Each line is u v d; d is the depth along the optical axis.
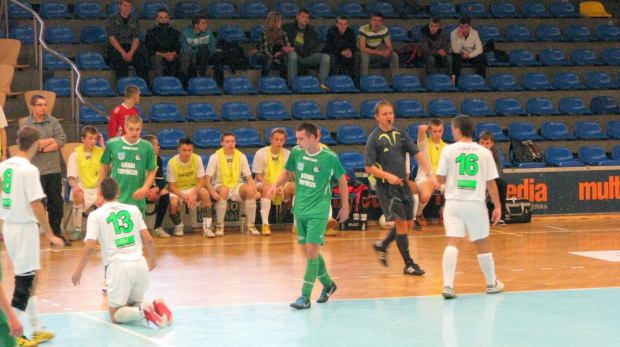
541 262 12.92
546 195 19.06
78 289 10.90
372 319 9.04
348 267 12.53
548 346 7.86
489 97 22.30
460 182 10.15
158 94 20.19
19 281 8.22
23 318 9.20
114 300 8.87
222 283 11.28
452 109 21.45
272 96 20.95
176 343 8.03
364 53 21.86
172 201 16.17
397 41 23.62
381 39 22.19
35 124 14.31
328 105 20.86
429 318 9.07
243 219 17.00
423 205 17.16
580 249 14.29
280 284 11.20
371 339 8.15
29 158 8.48
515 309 9.53
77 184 15.71
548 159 20.64
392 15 24.42
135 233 9.06
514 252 13.97
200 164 16.27
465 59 22.73
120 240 8.95
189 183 16.38
